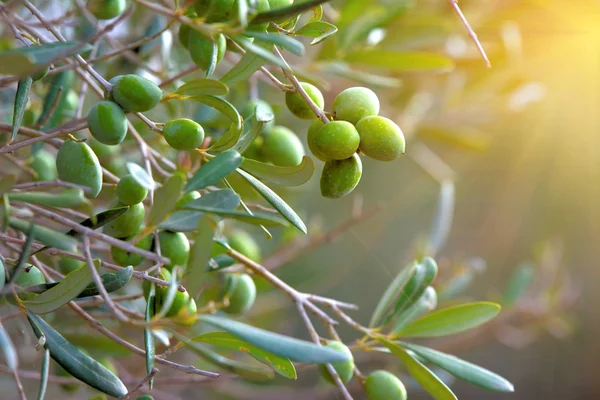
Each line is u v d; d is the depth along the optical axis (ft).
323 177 2.05
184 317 1.86
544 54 4.02
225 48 2.10
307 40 3.23
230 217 1.95
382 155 2.01
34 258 2.11
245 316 3.50
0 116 2.55
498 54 3.54
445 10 3.48
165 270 2.11
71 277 1.96
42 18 2.03
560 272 4.95
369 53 2.74
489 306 2.25
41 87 2.49
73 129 2.00
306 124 3.47
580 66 4.16
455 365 2.18
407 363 2.21
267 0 2.00
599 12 3.47
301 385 4.87
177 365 2.05
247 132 2.10
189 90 2.01
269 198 2.02
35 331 1.97
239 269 2.35
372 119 2.02
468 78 3.63
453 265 3.40
